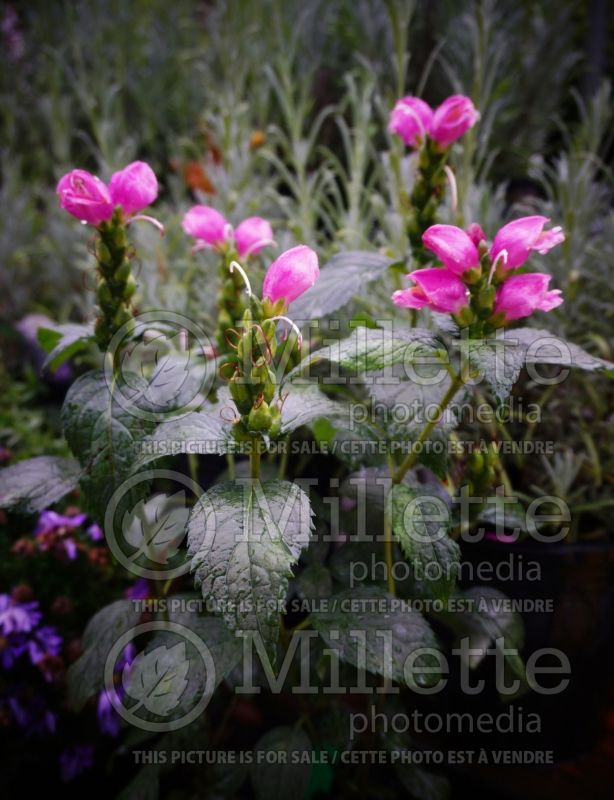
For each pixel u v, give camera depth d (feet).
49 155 8.64
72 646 3.63
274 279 2.14
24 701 3.51
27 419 5.42
